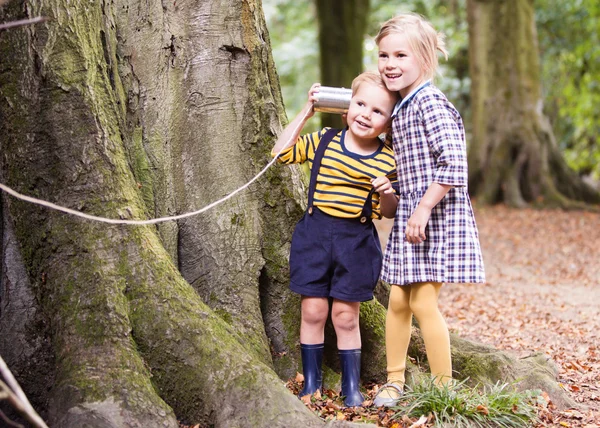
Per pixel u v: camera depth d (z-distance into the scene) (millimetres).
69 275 3186
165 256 3328
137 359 3064
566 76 19844
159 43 3668
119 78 3604
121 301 3148
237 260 3676
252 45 3752
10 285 3441
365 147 3438
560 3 19219
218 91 3701
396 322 3461
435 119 3203
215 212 3686
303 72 23203
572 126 20250
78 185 3244
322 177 3412
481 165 15977
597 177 19094
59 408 2949
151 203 3580
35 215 3268
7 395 1863
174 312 3180
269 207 3770
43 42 3260
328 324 3775
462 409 3223
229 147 3713
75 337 3092
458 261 3219
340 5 15594
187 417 3084
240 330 3566
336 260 3385
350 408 3359
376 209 3451
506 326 6332
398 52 3266
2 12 3277
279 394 3008
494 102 15898
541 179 15562
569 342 5504
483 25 15984
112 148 3330
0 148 3346
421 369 3861
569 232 12703
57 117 3246
